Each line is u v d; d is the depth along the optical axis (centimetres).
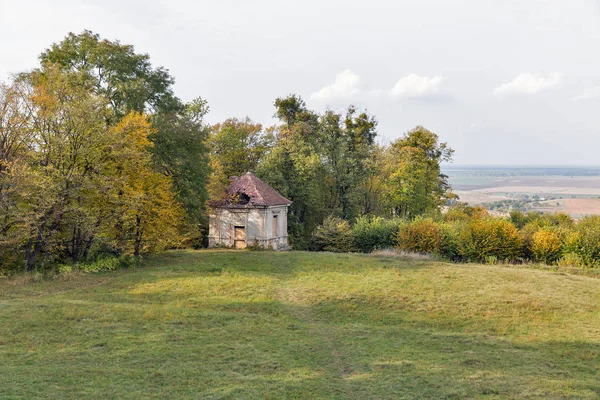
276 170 5525
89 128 2828
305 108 6769
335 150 6141
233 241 4653
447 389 1200
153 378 1232
